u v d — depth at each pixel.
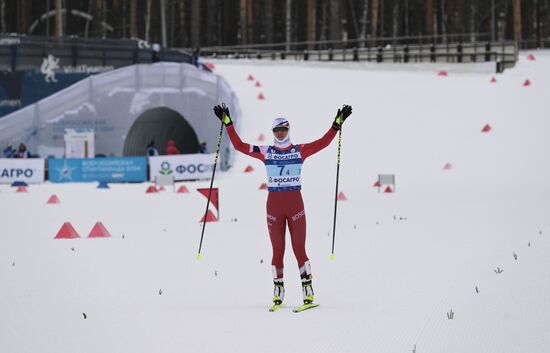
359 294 27.50
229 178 86.31
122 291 28.72
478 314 23.73
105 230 44.75
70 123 92.88
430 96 107.69
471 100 105.25
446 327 22.25
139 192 74.56
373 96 108.06
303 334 21.83
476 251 36.00
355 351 20.00
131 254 37.53
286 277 31.33
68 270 33.28
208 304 26.33
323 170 85.44
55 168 85.56
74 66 100.38
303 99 106.94
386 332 21.86
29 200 67.25
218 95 95.88
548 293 26.33
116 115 93.94
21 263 35.12
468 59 129.38
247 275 31.81
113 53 102.56
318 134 95.50
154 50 105.56
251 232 45.12
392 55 136.50
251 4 197.75
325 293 27.95
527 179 75.81
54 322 23.92
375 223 48.34
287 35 194.88
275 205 26.36
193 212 56.69
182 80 95.44
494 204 57.44
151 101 94.69
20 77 98.75
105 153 93.88
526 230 42.91
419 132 95.38
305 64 135.75
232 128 27.25
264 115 101.50
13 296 27.94
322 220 50.47
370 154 89.56
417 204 59.12
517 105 102.06
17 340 21.81
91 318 24.38
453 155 87.94
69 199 67.88
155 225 49.25
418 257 34.91
